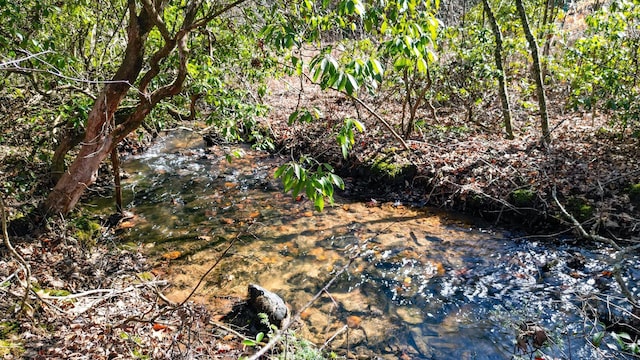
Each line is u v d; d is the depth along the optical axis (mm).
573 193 5152
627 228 4555
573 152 6000
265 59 6180
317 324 3686
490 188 5609
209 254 4832
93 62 5711
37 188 5215
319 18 3746
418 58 2676
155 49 5980
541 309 3760
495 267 4465
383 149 7238
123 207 6055
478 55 6840
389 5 2979
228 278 4340
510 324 3451
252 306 3754
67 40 5586
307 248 4977
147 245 5004
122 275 4215
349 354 3340
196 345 3014
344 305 3953
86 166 4668
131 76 4254
